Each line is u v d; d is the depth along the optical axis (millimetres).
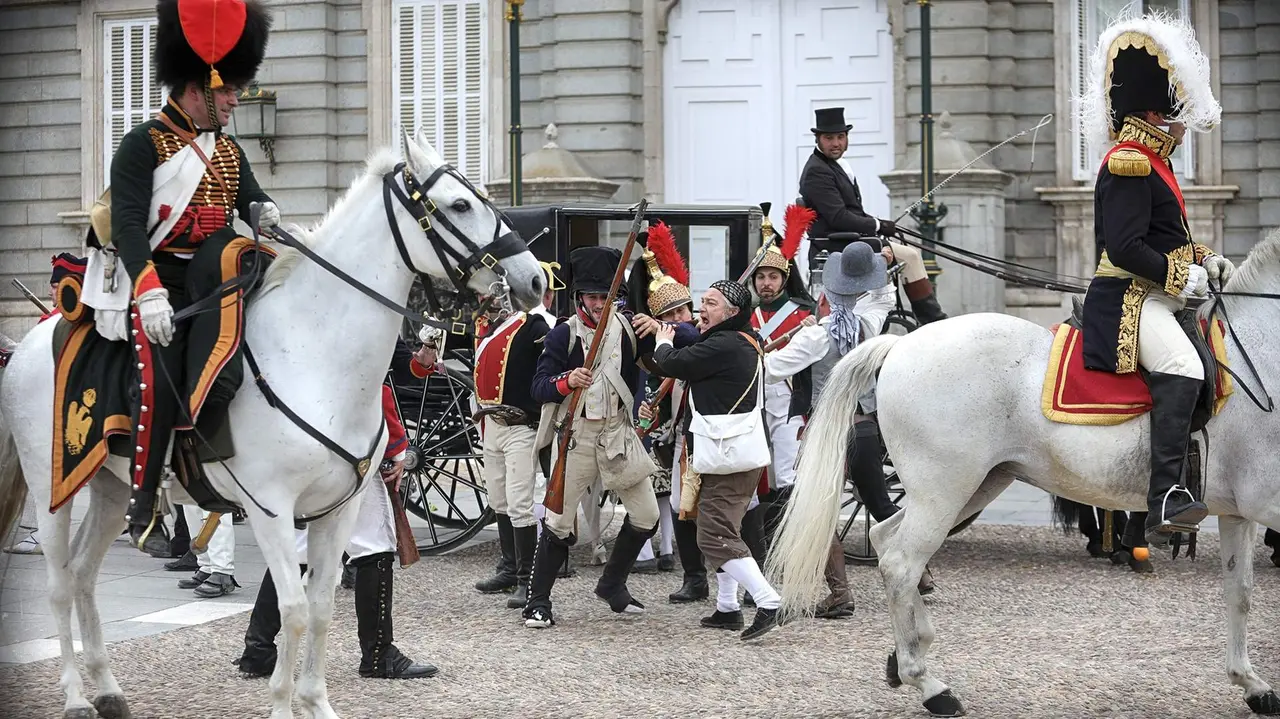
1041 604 9539
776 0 20859
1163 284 6590
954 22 19984
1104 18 19938
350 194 6516
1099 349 6691
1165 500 6414
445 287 11273
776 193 20953
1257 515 6590
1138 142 6707
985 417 6820
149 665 7918
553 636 8680
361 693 7355
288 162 22422
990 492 7230
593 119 21047
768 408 9805
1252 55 19766
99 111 23609
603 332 8461
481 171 22078
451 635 8719
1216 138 19922
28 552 10297
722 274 11719
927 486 6906
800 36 20844
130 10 23438
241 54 6520
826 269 9938
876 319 10188
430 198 6324
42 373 6719
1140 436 6637
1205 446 6660
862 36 20625
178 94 6508
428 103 22250
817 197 11516
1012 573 10664
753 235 11727
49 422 6668
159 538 11648
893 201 19438
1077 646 8312
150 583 10461
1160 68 6660
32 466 6754
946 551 11641
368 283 6355
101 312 6332
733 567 8445
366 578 7609
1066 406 6703
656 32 21016
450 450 11773
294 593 6176
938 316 12250
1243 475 6605
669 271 9023
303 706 6543
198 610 9461
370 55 22312
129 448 6297
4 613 9391
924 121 16953
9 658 8102
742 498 8523
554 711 6973
